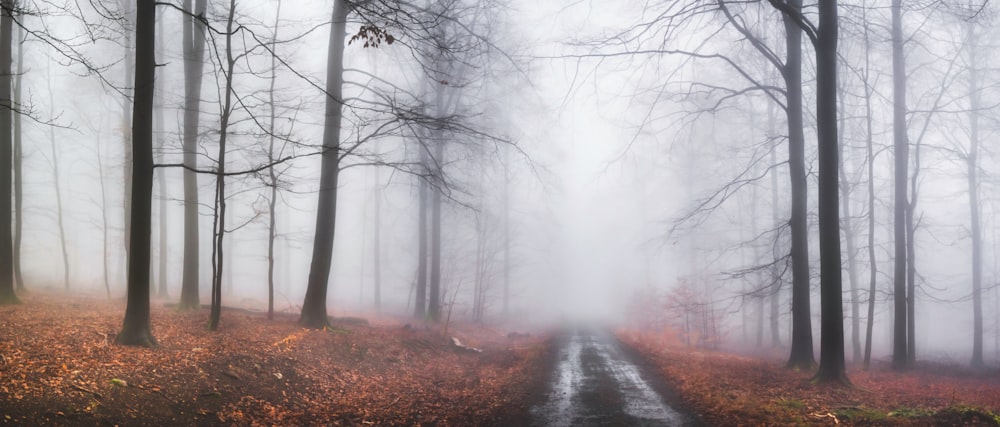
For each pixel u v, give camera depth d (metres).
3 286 13.98
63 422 6.42
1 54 14.34
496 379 12.95
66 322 11.34
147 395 7.73
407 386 11.75
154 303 18.80
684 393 11.05
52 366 7.81
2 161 14.20
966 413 8.12
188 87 16.05
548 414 9.45
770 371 13.79
